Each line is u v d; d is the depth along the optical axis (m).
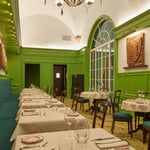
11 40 8.49
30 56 11.62
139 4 5.97
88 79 10.72
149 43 5.53
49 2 10.76
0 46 7.57
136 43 6.04
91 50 10.48
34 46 11.72
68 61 12.24
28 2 10.38
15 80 11.28
